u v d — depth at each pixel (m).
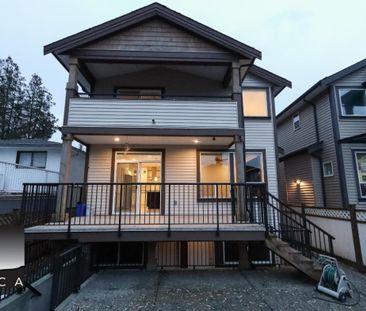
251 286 5.21
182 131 6.84
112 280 5.66
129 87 8.52
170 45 7.29
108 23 7.09
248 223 6.07
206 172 8.16
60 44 6.88
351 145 9.03
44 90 31.20
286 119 12.90
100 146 8.11
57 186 6.18
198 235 5.61
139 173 8.07
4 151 14.16
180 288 5.12
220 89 8.73
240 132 6.86
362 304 4.29
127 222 6.49
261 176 8.41
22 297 3.50
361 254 6.05
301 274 6.03
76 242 5.55
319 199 9.94
